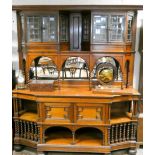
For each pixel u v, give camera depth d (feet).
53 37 9.47
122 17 9.23
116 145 9.41
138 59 10.34
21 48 10.14
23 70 10.38
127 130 9.63
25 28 9.51
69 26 10.28
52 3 10.25
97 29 9.32
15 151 10.07
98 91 9.22
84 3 10.21
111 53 9.43
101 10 9.17
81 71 10.46
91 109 9.03
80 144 9.34
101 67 9.58
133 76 10.38
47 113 9.18
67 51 9.52
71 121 9.12
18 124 9.94
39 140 9.38
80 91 9.63
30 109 10.88
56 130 10.62
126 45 9.43
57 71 10.46
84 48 10.40
